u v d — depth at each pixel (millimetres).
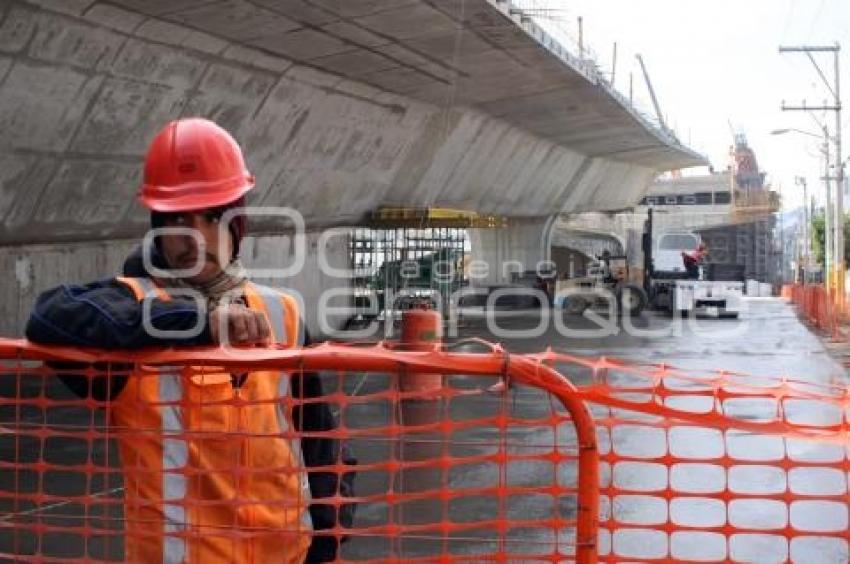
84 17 12547
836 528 6742
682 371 3418
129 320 2330
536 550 5953
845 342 23297
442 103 25859
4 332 15570
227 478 2500
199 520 2477
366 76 20797
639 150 44906
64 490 7500
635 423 2811
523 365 2424
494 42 20203
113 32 13297
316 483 2637
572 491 2656
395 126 24906
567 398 2422
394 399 2621
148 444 2480
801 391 2945
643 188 58938
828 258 40219
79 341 2359
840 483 8055
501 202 38469
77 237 17219
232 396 2484
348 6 15625
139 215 18266
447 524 2633
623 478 8070
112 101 14578
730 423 2742
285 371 2430
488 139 31312
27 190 14547
